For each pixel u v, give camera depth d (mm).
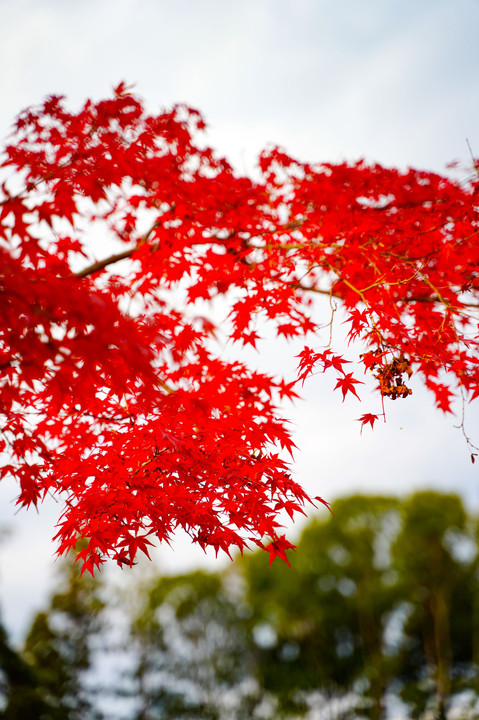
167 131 4535
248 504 3564
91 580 23250
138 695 24828
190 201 4516
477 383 4145
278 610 26547
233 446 3719
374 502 28359
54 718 16297
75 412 4285
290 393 4488
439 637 24359
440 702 20828
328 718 24406
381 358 3928
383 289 4516
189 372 4555
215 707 28250
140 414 3777
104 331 2666
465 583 25391
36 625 22062
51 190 3621
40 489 3658
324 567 26469
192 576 32406
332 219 4695
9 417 3504
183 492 3506
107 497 3322
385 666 25328
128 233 5109
